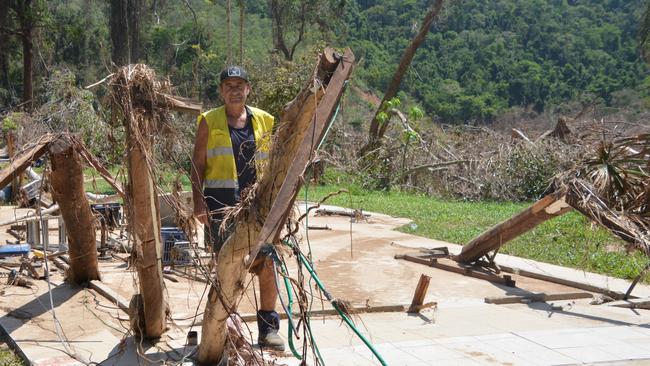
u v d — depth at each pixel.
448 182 20.97
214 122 5.36
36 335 5.62
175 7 50.03
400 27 69.25
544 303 7.27
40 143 6.18
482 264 8.71
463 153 22.05
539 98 67.81
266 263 4.83
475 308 6.95
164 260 7.86
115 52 32.59
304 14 36.66
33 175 12.71
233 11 57.88
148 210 5.05
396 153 22.19
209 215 4.99
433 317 6.55
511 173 19.81
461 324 6.33
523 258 9.98
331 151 22.36
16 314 6.18
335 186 20.91
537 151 19.62
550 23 79.19
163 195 5.07
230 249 4.43
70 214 6.77
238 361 4.86
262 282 5.30
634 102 62.44
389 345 5.62
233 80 5.34
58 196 6.62
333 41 39.00
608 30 79.25
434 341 5.77
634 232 7.14
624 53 76.44
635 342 5.86
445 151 22.72
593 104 22.64
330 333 5.94
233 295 4.56
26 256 7.93
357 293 7.44
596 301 7.31
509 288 7.84
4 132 21.47
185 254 7.35
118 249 8.95
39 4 37.75
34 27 37.69
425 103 62.56
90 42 46.66
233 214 4.48
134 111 4.68
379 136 23.12
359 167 22.30
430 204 17.47
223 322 4.72
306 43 40.12
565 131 20.70
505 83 68.12
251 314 6.25
